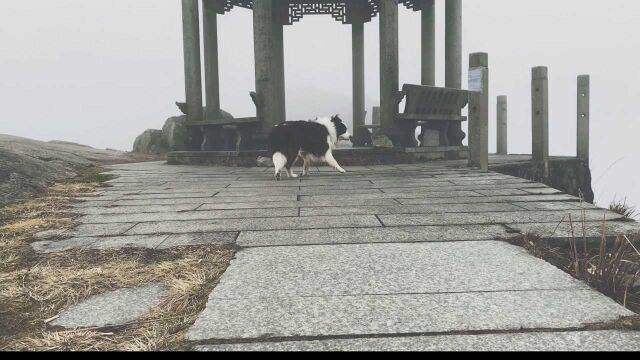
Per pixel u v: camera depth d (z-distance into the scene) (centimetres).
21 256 333
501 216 434
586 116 1082
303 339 198
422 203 514
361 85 1602
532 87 973
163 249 344
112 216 473
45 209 512
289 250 332
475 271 279
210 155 1083
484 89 872
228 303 237
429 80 1373
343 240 357
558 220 411
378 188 646
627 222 396
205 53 1311
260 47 1034
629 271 279
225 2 1366
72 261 320
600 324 205
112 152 1523
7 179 625
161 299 253
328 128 837
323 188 656
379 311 224
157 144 1594
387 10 1058
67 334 211
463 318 214
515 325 206
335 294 246
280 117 1562
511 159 1057
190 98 1173
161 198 588
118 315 232
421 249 329
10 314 236
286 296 245
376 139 1082
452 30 1215
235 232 391
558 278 265
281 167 769
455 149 1195
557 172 1031
